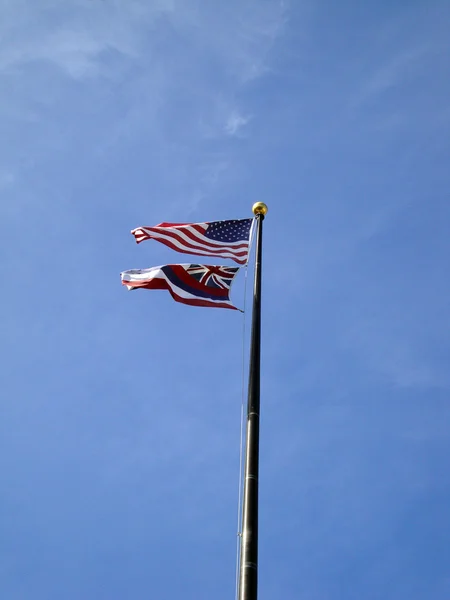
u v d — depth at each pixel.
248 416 16.39
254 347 17.86
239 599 13.49
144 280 23.66
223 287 23.67
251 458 15.43
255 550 14.04
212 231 25.48
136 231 25.42
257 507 14.66
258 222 21.98
